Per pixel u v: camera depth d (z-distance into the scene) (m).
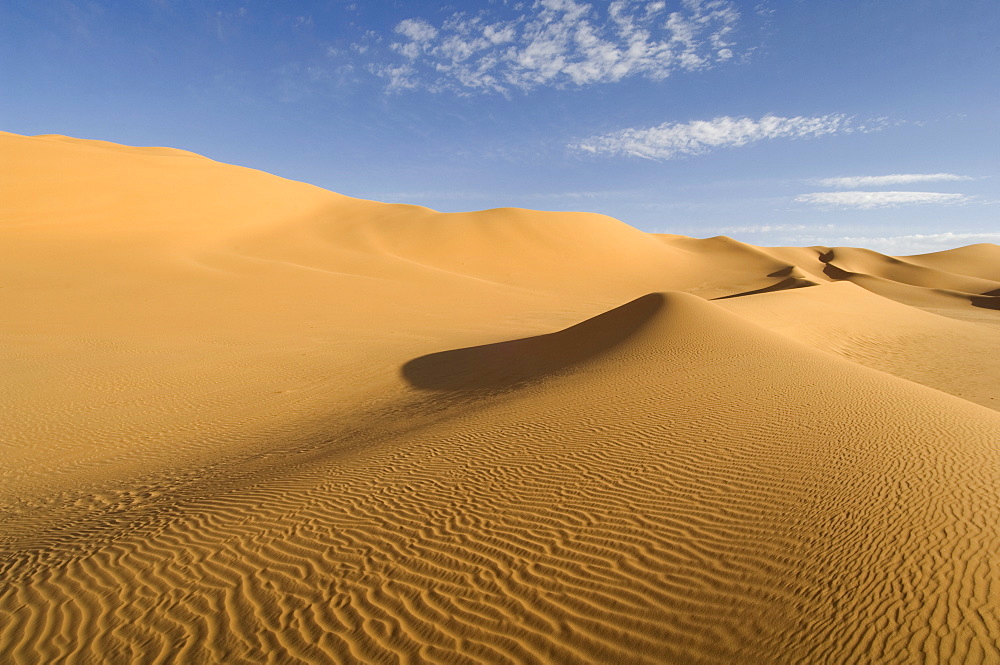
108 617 4.66
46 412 12.91
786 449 6.96
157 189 53.44
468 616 4.40
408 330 27.33
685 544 5.07
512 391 12.55
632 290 59.66
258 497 7.04
